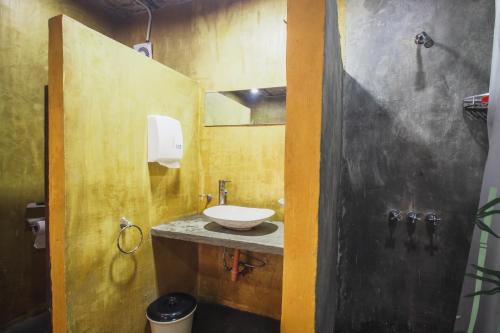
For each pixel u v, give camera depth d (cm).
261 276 223
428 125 178
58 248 131
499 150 152
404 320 188
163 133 178
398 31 182
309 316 101
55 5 221
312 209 98
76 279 135
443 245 177
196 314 224
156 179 188
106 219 151
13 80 197
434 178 178
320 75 94
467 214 171
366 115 192
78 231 136
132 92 165
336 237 188
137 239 173
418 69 179
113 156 154
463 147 171
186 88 215
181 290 223
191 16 238
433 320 181
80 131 135
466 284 169
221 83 227
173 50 246
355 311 200
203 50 234
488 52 164
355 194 197
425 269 182
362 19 190
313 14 94
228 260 233
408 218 183
